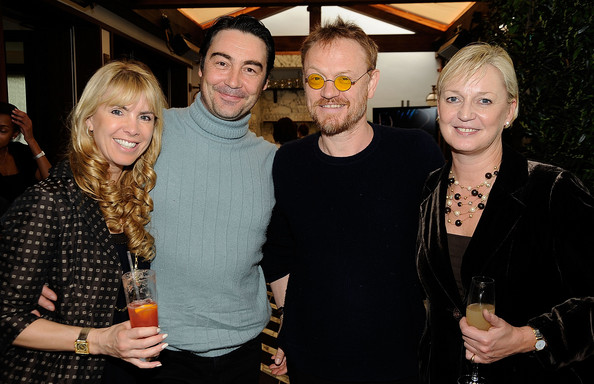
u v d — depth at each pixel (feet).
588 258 3.86
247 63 5.51
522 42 8.09
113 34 18.12
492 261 4.27
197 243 5.33
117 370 4.94
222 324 5.47
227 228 5.49
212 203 5.44
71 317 4.33
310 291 5.32
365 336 5.08
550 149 7.67
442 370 4.63
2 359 4.12
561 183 4.09
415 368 5.20
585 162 7.39
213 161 5.54
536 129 7.86
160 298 5.38
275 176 5.84
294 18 32.14
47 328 4.08
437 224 4.74
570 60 7.48
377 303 5.10
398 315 5.15
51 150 16.47
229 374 5.63
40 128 16.57
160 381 5.44
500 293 4.24
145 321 4.16
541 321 3.97
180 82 27.27
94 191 4.54
